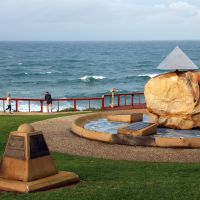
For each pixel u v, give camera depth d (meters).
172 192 8.77
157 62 136.00
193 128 17.22
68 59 146.88
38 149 9.52
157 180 10.03
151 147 14.91
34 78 84.62
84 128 17.44
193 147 14.73
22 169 9.30
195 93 16.83
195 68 17.25
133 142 15.21
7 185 9.09
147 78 86.75
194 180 10.02
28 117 23.81
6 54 178.88
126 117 19.75
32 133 9.48
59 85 74.25
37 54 182.25
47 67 112.75
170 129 17.38
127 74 96.31
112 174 10.92
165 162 12.74
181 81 16.83
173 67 17.12
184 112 17.02
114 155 13.72
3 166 9.59
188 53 193.25
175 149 14.58
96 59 149.88
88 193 8.63
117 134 15.52
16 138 9.48
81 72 100.38
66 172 10.02
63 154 13.87
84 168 11.64
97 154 13.90
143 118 21.16
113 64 127.25
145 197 8.42
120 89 69.69
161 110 17.50
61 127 19.22
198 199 8.35
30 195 8.59
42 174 9.48
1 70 100.50
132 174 10.93
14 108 39.62
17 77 85.75
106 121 20.28
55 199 8.24
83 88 71.06
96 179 10.32
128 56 173.00
